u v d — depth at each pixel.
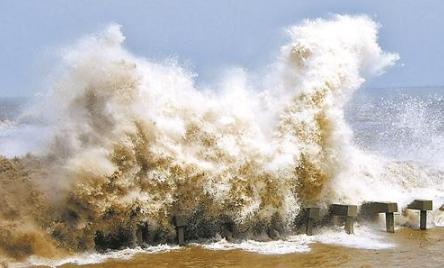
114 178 18.06
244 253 17.95
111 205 17.84
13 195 17.70
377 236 20.33
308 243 19.25
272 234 20.25
